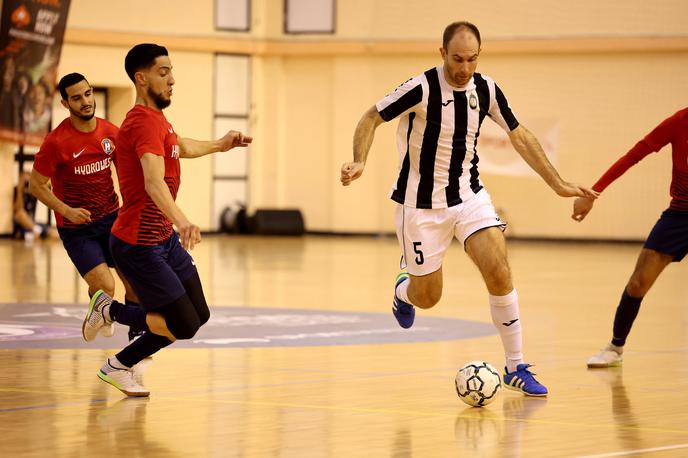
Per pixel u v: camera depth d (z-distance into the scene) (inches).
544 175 661.3
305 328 983.6
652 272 754.2
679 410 604.7
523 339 941.8
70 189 766.5
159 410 593.3
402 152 653.9
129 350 630.5
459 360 794.2
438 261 656.4
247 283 1469.0
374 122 639.1
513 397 645.9
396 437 529.7
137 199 599.8
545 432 542.6
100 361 765.9
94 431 535.8
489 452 495.8
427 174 644.1
